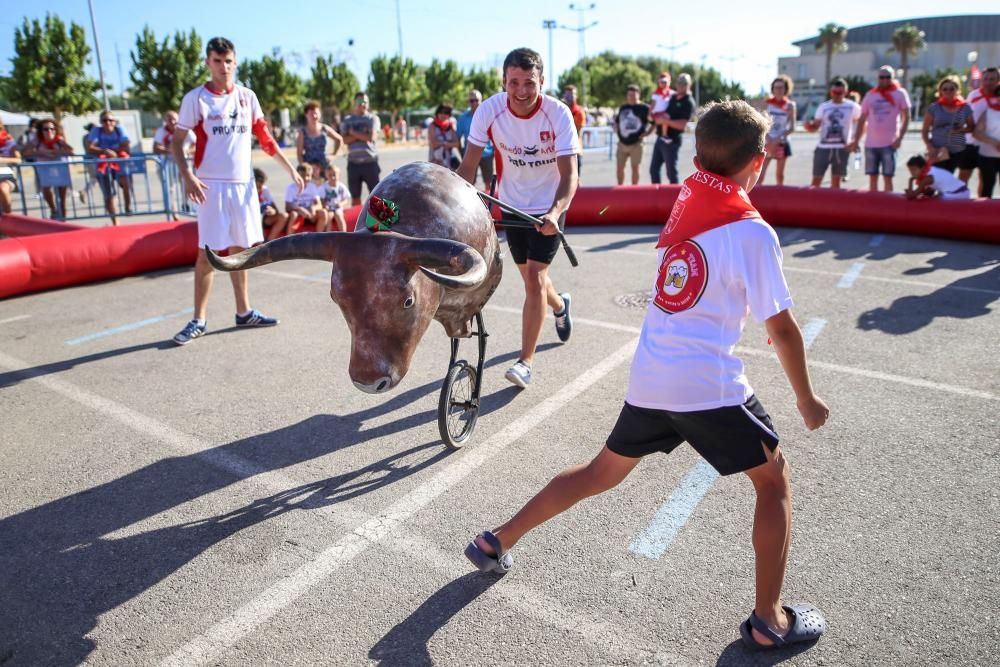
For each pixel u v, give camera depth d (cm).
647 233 1021
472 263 269
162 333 603
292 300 702
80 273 773
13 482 364
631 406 234
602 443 393
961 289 666
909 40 7838
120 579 288
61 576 290
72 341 587
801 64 10244
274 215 920
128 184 1212
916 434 389
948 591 268
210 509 337
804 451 374
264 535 316
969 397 433
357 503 340
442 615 263
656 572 284
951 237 893
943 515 315
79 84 3194
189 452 393
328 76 5256
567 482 255
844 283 701
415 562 295
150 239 830
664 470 358
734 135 207
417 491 349
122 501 346
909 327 563
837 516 317
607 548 299
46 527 325
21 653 249
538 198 444
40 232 955
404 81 5500
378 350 286
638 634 251
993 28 10081
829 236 949
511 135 427
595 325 595
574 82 7731
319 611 267
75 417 439
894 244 882
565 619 260
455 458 380
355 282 281
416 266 282
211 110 546
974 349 511
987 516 313
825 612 259
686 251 215
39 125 1323
